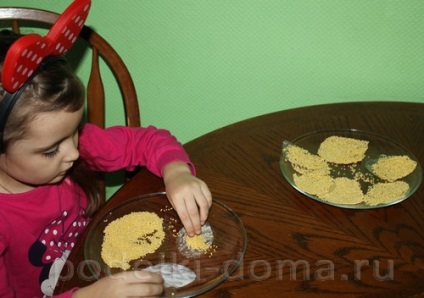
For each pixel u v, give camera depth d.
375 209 0.86
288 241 0.80
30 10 1.08
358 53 1.24
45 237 1.02
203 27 1.25
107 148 1.07
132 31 1.28
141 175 0.98
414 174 0.92
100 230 0.84
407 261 0.76
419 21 1.18
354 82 1.29
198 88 1.35
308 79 1.30
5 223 0.95
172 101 1.38
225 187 0.92
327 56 1.25
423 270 0.74
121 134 1.09
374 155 0.99
